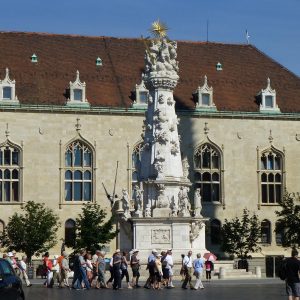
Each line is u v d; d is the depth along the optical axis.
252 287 60.34
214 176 110.12
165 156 71.44
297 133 113.00
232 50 120.69
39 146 105.12
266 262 108.62
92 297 48.81
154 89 72.81
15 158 104.88
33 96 105.81
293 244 101.31
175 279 68.81
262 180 111.56
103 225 93.56
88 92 108.00
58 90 107.38
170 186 70.94
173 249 69.56
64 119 105.94
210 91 110.50
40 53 111.69
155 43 73.75
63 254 61.31
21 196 104.06
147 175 71.75
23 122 104.88
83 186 105.81
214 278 74.12
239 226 104.38
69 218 104.88
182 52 118.31
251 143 111.31
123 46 116.44
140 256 69.06
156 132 71.94
